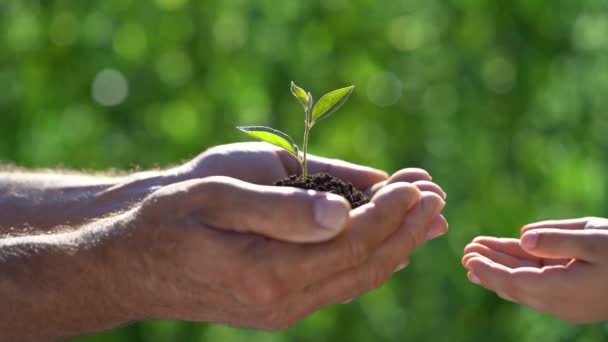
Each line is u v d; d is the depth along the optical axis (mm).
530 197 2230
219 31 2221
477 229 2131
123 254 846
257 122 2180
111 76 2238
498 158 2197
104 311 886
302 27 2207
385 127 2281
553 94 2180
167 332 2273
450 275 2062
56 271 875
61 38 2279
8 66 2289
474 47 2203
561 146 2154
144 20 2219
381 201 833
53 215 1005
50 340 912
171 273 840
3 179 1037
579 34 2178
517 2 2205
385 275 854
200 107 2252
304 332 2148
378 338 2234
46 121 2242
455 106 2242
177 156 2186
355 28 2289
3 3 2211
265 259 818
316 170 978
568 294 872
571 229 916
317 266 821
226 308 856
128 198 996
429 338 2131
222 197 813
